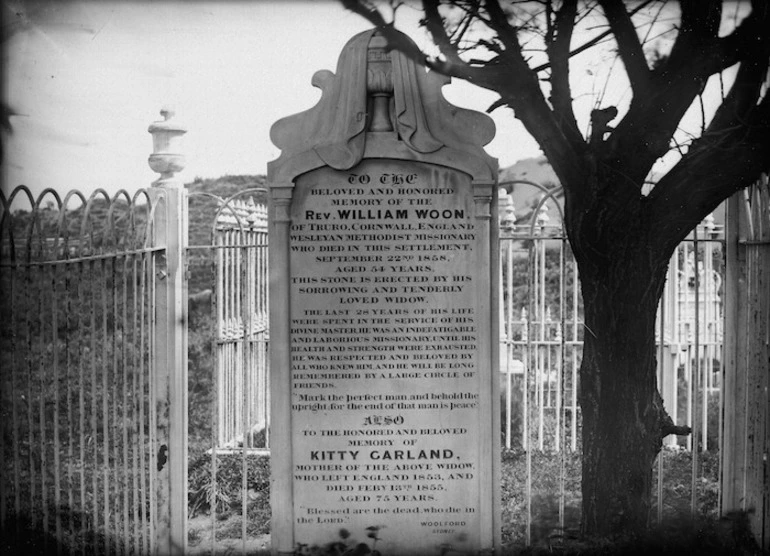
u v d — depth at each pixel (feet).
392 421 17.04
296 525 17.13
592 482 17.12
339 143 16.67
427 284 16.90
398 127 16.71
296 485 17.12
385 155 16.71
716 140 16.01
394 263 16.89
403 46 16.67
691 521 17.79
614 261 16.46
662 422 17.15
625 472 16.84
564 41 16.56
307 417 17.07
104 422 14.87
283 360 16.94
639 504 16.89
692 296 29.86
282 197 16.76
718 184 16.10
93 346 14.62
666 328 27.12
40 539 13.46
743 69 15.89
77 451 21.84
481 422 16.98
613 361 16.72
